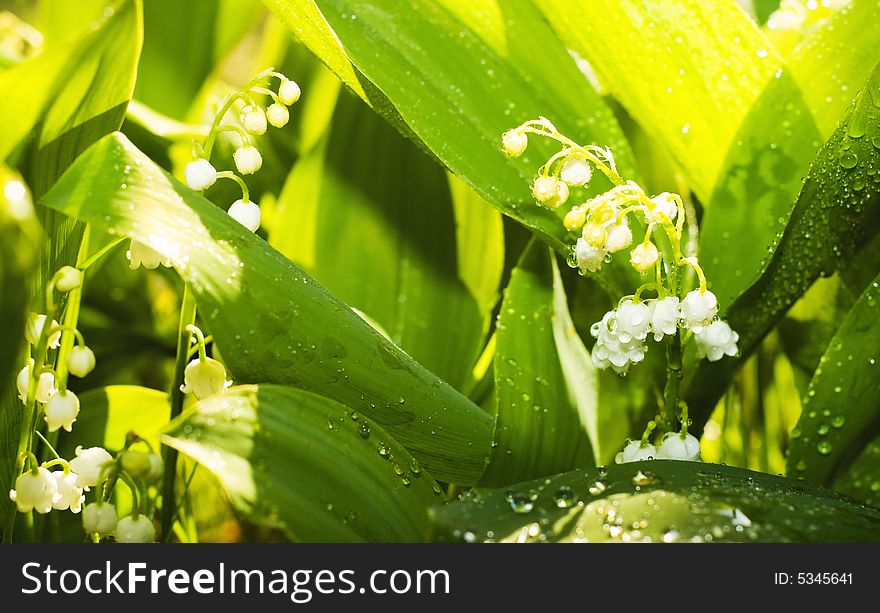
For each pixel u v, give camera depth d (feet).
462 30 1.81
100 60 1.72
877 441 1.72
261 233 2.02
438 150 1.73
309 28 1.68
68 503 1.63
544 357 1.75
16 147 1.71
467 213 1.95
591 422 1.76
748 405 1.93
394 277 1.93
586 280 1.85
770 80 1.78
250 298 1.62
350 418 1.63
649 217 1.64
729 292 1.76
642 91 1.80
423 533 1.62
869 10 1.79
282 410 1.61
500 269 1.93
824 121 1.78
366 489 1.61
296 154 2.10
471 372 1.87
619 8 1.79
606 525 1.55
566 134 1.79
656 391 1.79
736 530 1.55
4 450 1.71
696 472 1.62
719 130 1.80
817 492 1.63
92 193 1.59
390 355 1.67
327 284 1.93
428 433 1.69
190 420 1.59
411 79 1.77
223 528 1.83
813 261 1.77
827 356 1.71
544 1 1.81
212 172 1.66
